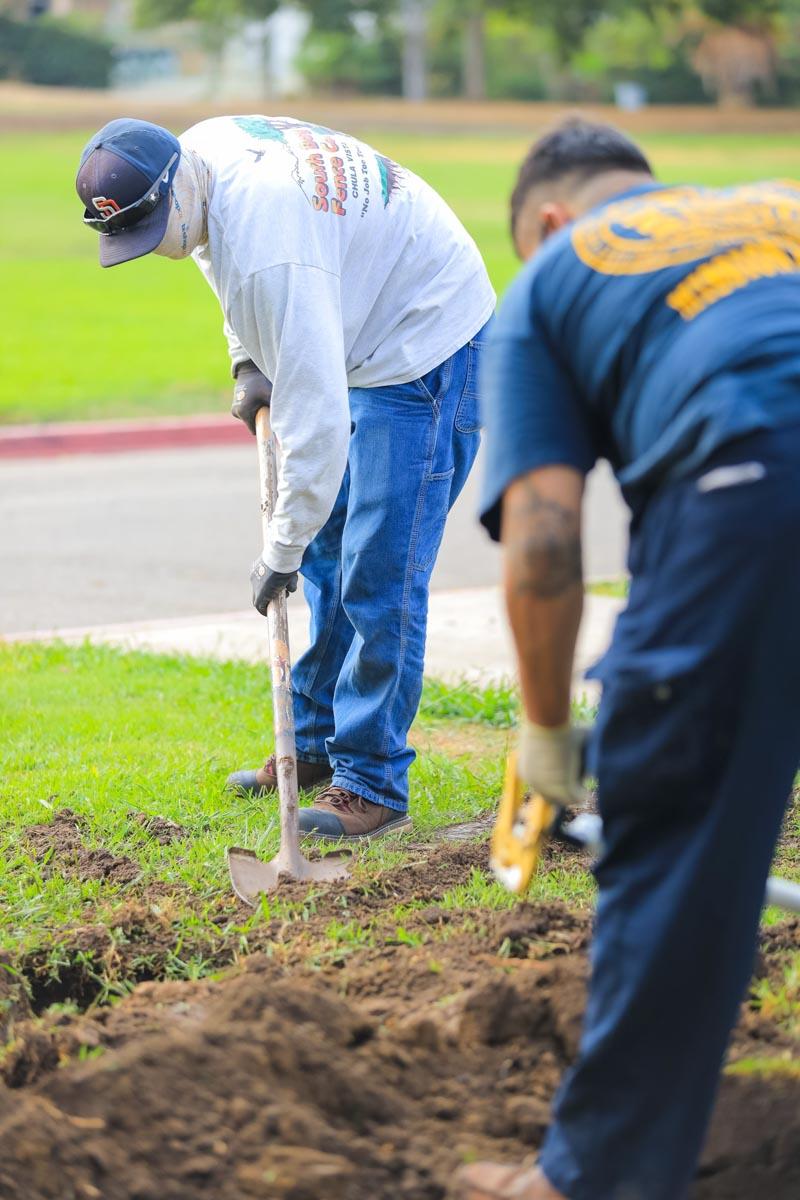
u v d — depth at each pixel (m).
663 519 5.57
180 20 162.00
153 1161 6.04
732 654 5.38
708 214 5.86
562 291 5.75
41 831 10.79
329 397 9.66
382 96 163.00
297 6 155.75
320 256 9.69
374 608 10.82
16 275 56.53
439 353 10.52
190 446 33.62
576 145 6.30
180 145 9.65
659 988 5.55
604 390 5.71
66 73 157.00
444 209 10.76
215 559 22.06
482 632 18.02
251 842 10.70
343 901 9.38
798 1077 6.64
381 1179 6.07
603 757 5.65
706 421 5.39
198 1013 7.67
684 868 5.52
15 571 21.12
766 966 8.09
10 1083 7.11
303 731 12.00
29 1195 5.81
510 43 165.00
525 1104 6.55
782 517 5.30
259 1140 6.13
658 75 158.00
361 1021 7.02
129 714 13.91
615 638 5.71
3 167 92.31
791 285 5.68
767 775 5.45
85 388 37.38
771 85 157.12
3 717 13.75
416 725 14.17
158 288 55.69
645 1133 5.64
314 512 9.91
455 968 8.05
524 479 5.65
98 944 8.91
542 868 10.14
